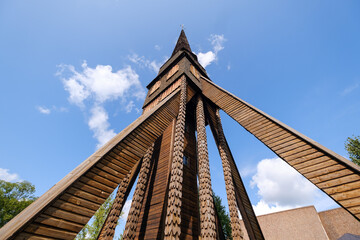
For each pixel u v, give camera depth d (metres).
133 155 5.09
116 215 7.32
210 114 11.98
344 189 3.79
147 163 8.45
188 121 13.45
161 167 9.17
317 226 22.94
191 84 11.51
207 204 6.00
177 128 7.62
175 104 8.61
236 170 10.87
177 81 11.93
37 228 2.79
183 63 12.96
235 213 6.93
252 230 8.48
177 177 5.95
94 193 3.80
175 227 4.78
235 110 8.06
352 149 15.75
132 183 9.55
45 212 2.99
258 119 6.75
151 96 15.00
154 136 6.17
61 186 3.36
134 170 9.97
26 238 2.62
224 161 8.96
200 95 11.54
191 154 11.06
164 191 7.73
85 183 3.76
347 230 21.09
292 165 4.89
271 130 6.06
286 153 5.21
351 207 3.53
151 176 9.43
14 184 27.80
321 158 4.49
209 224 5.51
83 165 3.93
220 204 18.62
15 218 2.71
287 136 5.52
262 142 6.02
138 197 7.24
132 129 5.46
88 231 15.46
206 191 6.38
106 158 4.41
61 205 3.23
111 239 6.65
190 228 7.33
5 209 24.95
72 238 3.12
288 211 26.94
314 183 4.27
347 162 3.95
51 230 2.93
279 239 24.25
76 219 3.31
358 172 3.77
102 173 4.15
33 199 29.08
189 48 21.62
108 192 4.05
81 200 3.54
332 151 4.34
